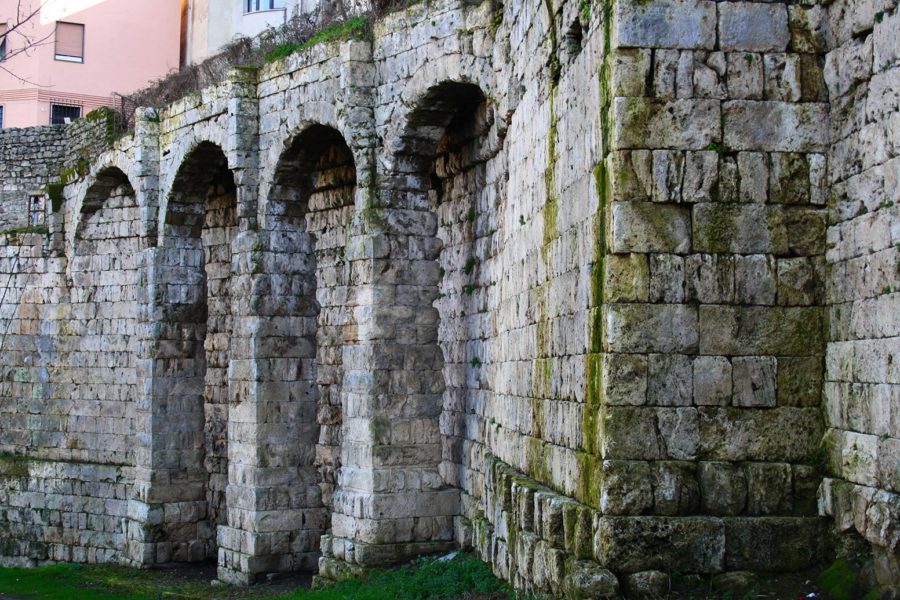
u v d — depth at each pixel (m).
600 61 14.09
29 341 37.25
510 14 19.67
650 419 13.41
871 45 12.81
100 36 53.34
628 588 13.09
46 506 36.12
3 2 51.72
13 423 37.47
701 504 13.38
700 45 13.66
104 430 35.38
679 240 13.54
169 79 32.81
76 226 36.25
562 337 15.56
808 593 12.88
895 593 11.95
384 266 23.50
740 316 13.58
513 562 17.19
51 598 27.97
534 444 17.08
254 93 27.61
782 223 13.67
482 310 22.38
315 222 29.09
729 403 13.51
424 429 23.50
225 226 32.62
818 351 13.63
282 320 27.08
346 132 24.05
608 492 13.28
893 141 12.28
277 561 26.55
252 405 26.73
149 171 31.91
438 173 24.84
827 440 13.48
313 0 42.72
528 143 18.17
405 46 23.20
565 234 15.50
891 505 11.99
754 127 13.70
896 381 12.09
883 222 12.46
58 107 52.69
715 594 13.08
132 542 31.72
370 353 23.34
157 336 31.42
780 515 13.41
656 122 13.56
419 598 19.34
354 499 23.30
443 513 23.31
